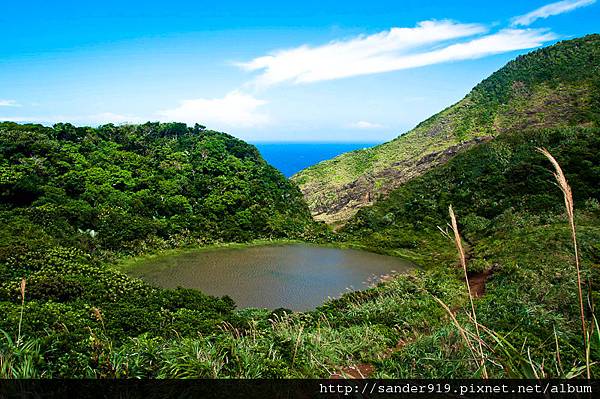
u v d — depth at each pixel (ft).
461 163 257.34
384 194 272.72
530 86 360.48
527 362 10.77
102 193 183.01
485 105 377.09
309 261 157.07
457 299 71.82
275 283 122.93
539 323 40.96
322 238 204.85
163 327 59.98
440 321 51.49
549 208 163.94
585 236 94.68
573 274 63.21
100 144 229.25
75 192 178.70
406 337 45.27
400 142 414.21
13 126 208.54
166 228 170.50
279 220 218.38
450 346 26.71
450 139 347.97
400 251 178.91
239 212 211.82
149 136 287.89
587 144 204.95
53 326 49.06
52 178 177.06
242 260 153.07
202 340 28.40
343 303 81.92
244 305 101.60
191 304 80.43
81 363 22.58
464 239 177.58
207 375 22.50
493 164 235.40
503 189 205.87
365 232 214.90
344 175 387.96
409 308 63.46
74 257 106.52
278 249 179.63
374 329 46.88
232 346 26.55
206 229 186.50
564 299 49.65
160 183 209.87
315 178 409.49
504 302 54.08
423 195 243.19
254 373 24.26
